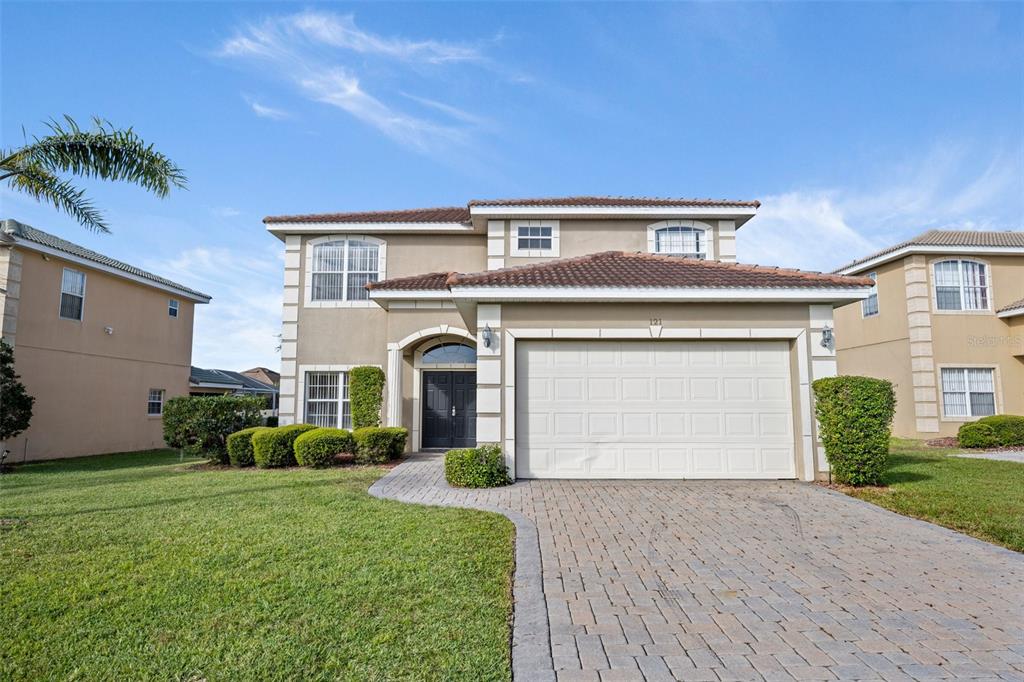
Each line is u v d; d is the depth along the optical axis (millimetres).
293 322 16844
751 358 10852
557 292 10406
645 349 10898
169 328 22797
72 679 3600
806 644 4098
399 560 5762
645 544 6555
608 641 4152
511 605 4770
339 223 16953
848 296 10305
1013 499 8828
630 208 16344
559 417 10789
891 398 10133
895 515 7938
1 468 14672
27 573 5406
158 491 9742
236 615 4465
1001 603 4832
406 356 16438
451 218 17547
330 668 3678
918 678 3619
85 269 18734
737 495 9219
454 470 10109
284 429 13336
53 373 17469
